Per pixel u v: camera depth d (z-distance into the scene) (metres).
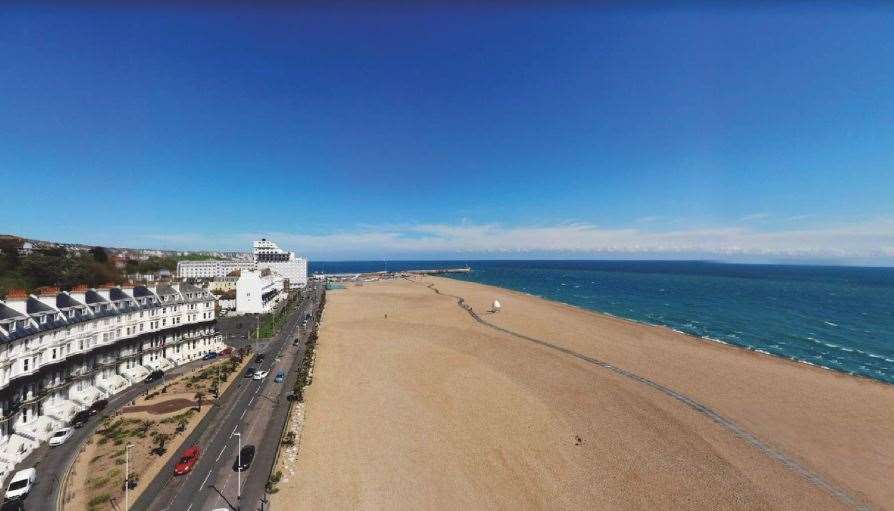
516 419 51.78
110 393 59.34
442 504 36.03
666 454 43.66
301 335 103.69
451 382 65.00
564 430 48.81
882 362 81.81
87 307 58.34
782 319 125.88
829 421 52.31
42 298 53.28
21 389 46.28
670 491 37.59
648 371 70.00
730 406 55.94
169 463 41.78
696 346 88.44
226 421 52.16
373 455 43.75
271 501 35.91
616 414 52.81
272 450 44.88
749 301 167.88
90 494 36.38
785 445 46.09
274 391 63.06
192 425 50.84
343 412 54.50
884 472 41.44
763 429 49.66
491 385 63.28
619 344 88.38
